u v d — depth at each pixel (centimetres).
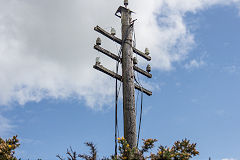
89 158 494
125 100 746
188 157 509
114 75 787
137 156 517
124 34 848
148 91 826
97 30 820
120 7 895
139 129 729
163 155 498
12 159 521
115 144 688
